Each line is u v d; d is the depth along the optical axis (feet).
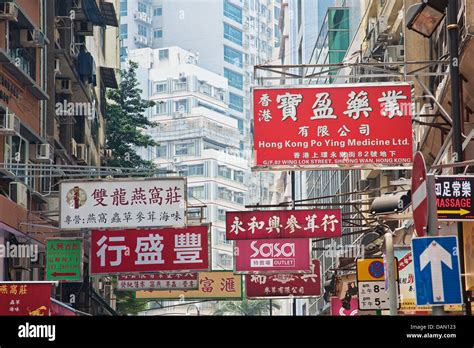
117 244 79.66
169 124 471.62
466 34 62.23
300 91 61.57
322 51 203.82
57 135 123.54
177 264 79.20
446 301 28.07
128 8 494.18
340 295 101.35
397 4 112.88
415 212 30.60
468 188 47.21
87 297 127.13
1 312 59.11
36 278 108.88
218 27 505.66
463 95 71.72
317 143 61.11
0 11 91.61
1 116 89.81
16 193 96.27
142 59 484.33
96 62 167.12
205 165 453.99
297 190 290.35
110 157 174.19
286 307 345.10
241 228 73.97
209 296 127.34
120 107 185.47
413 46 91.09
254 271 77.82
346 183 166.91
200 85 484.33
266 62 61.87
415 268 28.45
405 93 61.21
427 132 84.94
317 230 73.67
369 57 122.21
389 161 60.85
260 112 61.41
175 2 507.30
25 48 102.32
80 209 76.38
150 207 76.18
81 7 129.08
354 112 61.21
